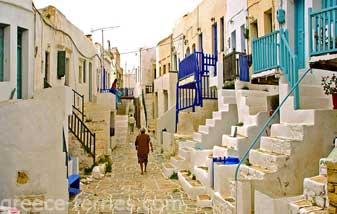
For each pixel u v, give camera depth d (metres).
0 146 6.59
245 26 13.32
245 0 13.34
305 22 9.15
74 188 10.69
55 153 6.97
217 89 15.70
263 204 5.66
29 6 10.87
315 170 7.02
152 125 33.62
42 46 12.99
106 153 18.02
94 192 10.84
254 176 7.11
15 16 10.16
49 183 6.81
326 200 5.00
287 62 8.61
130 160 18.20
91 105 19.91
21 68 10.80
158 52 36.41
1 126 6.60
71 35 17.61
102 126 18.00
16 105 6.64
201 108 16.55
